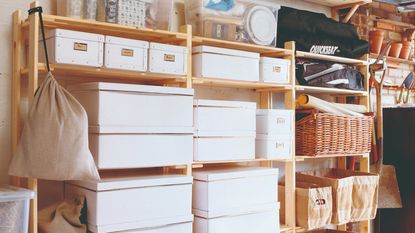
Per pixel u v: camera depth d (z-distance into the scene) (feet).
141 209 6.83
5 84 7.16
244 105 8.40
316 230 11.19
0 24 7.13
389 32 13.44
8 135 7.18
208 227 7.68
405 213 11.56
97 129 6.60
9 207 5.77
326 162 11.76
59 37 6.45
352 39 10.84
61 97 6.15
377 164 11.27
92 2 7.04
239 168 8.76
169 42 8.20
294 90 9.53
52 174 5.94
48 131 5.96
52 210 6.69
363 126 10.52
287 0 10.85
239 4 8.68
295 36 9.87
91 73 7.39
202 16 8.22
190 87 7.82
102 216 6.46
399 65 13.53
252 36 8.77
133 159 6.88
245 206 8.18
